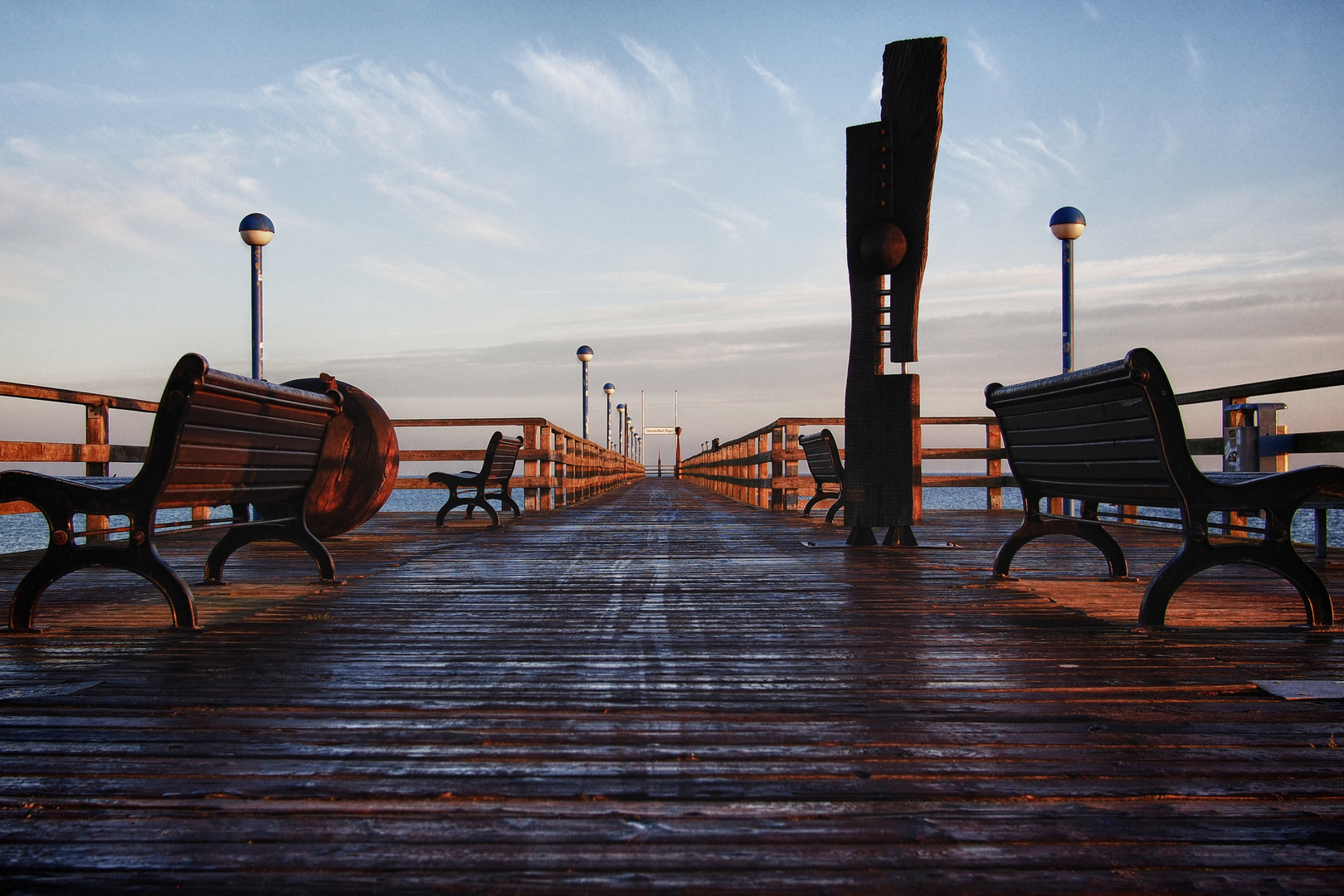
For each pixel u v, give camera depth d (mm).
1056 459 3959
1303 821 1440
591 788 1588
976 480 11727
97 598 3939
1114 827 1419
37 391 6461
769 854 1331
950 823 1438
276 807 1493
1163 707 2107
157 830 1404
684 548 6324
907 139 6059
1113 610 3557
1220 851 1334
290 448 4090
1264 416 6781
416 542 6898
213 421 3293
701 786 1597
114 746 1805
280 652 2742
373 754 1765
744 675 2434
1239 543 3098
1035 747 1812
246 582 4461
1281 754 1759
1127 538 7152
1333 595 4000
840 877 1260
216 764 1700
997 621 3289
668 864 1298
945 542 6695
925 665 2551
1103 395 3297
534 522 9555
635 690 2271
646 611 3533
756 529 8227
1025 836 1388
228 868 1280
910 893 1215
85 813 1466
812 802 1523
